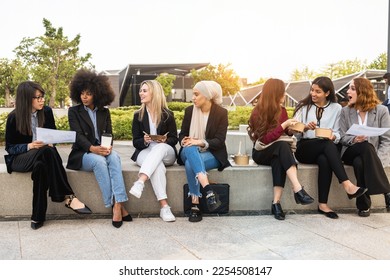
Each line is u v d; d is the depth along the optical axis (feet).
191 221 11.84
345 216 12.52
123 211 11.85
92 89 12.10
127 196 12.57
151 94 12.70
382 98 70.95
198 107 12.60
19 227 11.26
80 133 12.11
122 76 110.01
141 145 12.71
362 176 12.27
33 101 11.62
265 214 12.74
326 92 13.19
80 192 12.55
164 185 12.10
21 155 11.60
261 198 13.25
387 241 10.16
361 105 13.00
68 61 77.00
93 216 12.44
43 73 73.97
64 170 11.61
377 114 13.07
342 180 12.06
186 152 11.89
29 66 76.54
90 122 12.28
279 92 12.46
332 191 13.47
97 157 11.68
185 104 67.51
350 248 9.65
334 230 11.05
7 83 94.79
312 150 12.92
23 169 11.59
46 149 11.30
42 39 75.72
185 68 110.01
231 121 47.91
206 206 12.67
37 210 11.07
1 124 34.81
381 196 13.74
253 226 11.42
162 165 12.10
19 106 11.55
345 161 13.19
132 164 13.97
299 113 13.75
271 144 12.49
